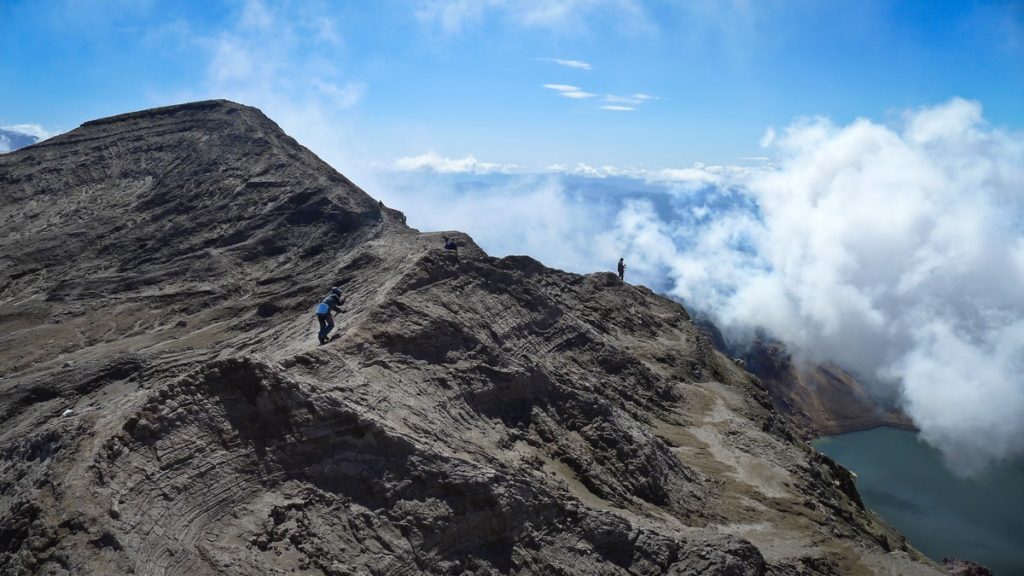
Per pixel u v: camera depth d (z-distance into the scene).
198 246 55.94
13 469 19.69
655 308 60.81
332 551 18.03
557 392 32.31
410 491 20.23
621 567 23.09
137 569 14.94
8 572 14.95
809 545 31.11
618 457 30.59
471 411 27.89
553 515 23.00
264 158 67.19
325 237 56.19
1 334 44.81
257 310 44.38
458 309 32.47
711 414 43.97
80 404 32.72
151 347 40.69
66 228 60.62
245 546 16.98
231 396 19.36
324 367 24.12
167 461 17.48
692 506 31.45
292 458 19.27
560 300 50.62
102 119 82.00
